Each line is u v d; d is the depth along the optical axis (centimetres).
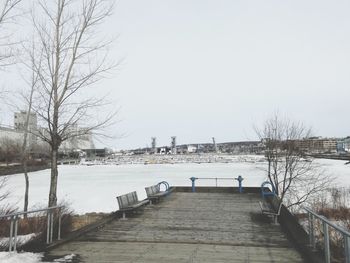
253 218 1256
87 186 3912
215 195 2002
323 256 679
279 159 2419
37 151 1805
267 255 752
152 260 714
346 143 12662
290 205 1789
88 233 995
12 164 4150
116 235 968
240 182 2123
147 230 1044
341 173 4288
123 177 5384
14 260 680
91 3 1287
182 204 1639
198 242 883
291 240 904
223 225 1122
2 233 996
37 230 1066
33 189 3534
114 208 2289
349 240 527
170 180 4525
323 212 1734
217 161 12300
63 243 854
